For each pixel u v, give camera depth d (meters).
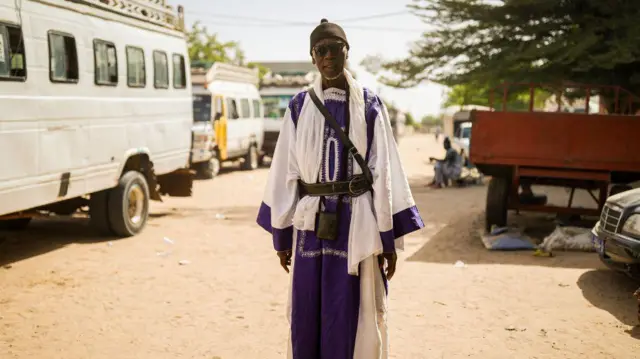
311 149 2.98
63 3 7.21
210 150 16.81
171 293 5.91
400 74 17.02
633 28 12.83
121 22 8.61
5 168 6.23
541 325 5.03
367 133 2.98
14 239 8.38
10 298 5.68
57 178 7.09
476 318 5.20
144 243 8.27
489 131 8.34
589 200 8.73
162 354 4.38
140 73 9.10
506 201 8.61
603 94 14.57
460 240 8.64
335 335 2.95
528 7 14.95
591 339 4.71
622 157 7.99
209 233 9.13
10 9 6.30
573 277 6.50
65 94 7.22
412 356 4.36
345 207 2.97
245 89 20.50
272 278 6.51
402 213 2.97
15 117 6.36
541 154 8.23
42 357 4.29
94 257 7.38
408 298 5.78
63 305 5.50
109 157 8.20
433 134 93.12
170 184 10.93
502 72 15.41
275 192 3.09
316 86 3.04
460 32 15.96
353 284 2.96
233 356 4.35
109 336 4.73
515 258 7.46
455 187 16.31
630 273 5.87
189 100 10.91
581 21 14.65
